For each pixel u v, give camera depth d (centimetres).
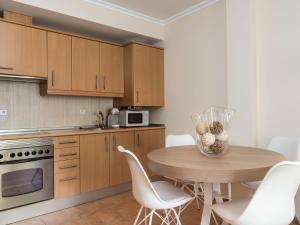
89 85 314
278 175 113
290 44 231
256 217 119
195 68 325
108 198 294
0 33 244
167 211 201
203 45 313
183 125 343
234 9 263
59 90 287
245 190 260
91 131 286
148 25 354
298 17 225
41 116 306
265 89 251
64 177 263
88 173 283
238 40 260
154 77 364
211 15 303
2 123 276
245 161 151
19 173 233
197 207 256
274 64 243
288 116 234
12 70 251
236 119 261
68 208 265
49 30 279
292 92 231
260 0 253
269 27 246
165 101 373
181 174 138
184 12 334
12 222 232
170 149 199
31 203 240
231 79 266
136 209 258
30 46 264
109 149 303
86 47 312
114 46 343
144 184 147
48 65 278
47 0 258
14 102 285
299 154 187
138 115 359
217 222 218
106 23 307
